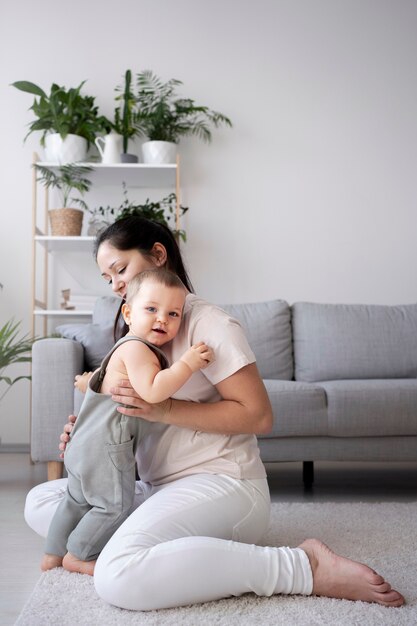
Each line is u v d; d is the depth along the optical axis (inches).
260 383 54.3
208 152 164.4
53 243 152.3
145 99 160.4
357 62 167.5
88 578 56.7
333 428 104.5
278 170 165.2
